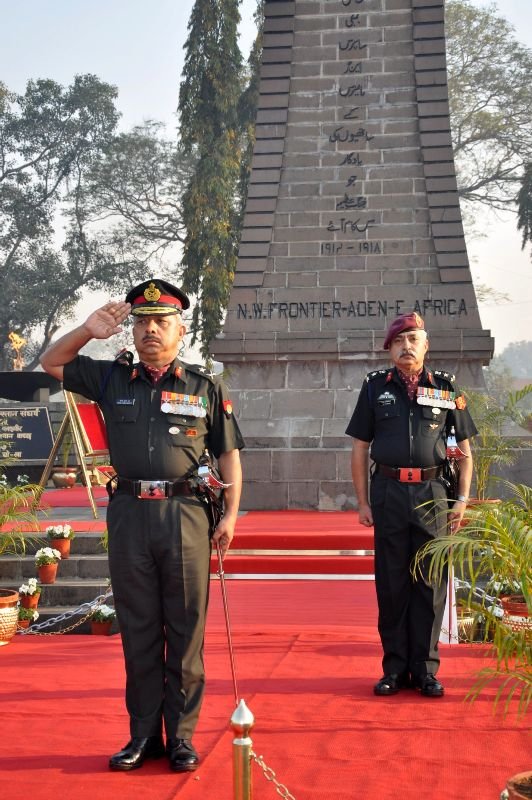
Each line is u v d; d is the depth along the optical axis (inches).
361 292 557.9
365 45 573.6
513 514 159.6
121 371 183.0
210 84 1117.1
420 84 566.3
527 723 193.9
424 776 163.5
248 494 532.4
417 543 223.0
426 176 560.1
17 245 1644.9
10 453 718.5
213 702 211.9
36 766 169.6
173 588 175.2
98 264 1627.7
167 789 157.6
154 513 175.5
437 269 556.1
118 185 1595.7
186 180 1590.8
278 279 563.8
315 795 154.1
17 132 1631.4
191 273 1117.7
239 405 555.8
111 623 333.1
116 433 179.6
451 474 231.3
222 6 1115.3
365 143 567.5
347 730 190.2
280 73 575.8
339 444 537.6
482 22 1445.6
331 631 292.2
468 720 196.5
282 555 397.7
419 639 221.0
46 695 219.6
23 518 338.6
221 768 167.8
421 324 232.5
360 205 564.1
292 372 557.3
